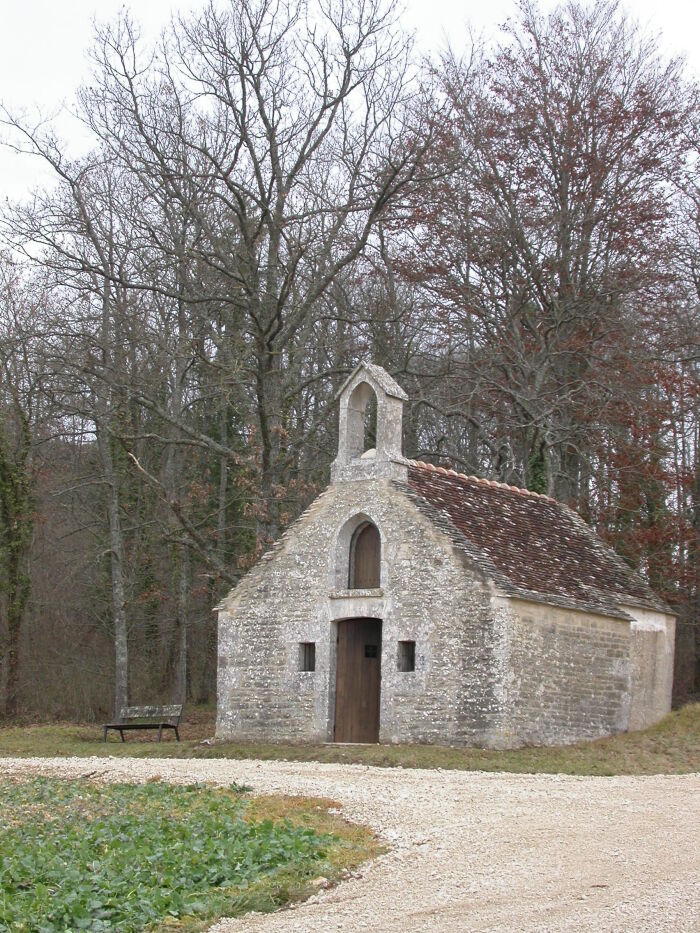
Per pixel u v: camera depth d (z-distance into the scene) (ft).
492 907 38.11
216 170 121.08
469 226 139.85
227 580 121.29
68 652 148.05
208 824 51.98
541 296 140.97
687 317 140.26
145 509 145.59
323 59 124.47
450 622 84.94
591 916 36.47
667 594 132.36
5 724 130.82
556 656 86.99
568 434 133.59
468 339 145.89
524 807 55.72
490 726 81.87
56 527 155.43
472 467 138.82
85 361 121.80
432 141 125.29
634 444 133.28
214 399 140.15
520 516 100.27
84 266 120.98
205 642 152.46
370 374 93.45
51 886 42.86
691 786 62.69
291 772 72.54
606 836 47.91
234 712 94.99
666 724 93.25
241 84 120.57
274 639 94.07
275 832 50.08
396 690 86.38
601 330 137.49
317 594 92.32
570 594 90.33
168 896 41.34
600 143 140.05
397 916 37.81
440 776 69.67
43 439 138.10
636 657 97.45
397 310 148.87
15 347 131.64
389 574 88.48
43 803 60.29
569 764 75.77
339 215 124.47
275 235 123.44
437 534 86.89
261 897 41.06
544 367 135.33
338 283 147.54
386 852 47.34
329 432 150.10
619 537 132.36
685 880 40.27
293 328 120.26
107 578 147.23
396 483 90.43
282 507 132.77
